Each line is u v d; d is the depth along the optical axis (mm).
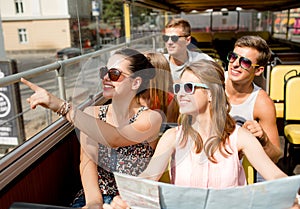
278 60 4852
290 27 9117
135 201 1068
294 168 3084
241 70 1793
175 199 992
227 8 10695
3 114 3918
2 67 3979
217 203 976
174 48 2566
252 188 936
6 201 1290
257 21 12242
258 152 1255
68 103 1294
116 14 43500
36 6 32719
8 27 33344
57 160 1723
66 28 32656
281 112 3779
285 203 966
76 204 1571
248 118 1896
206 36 9867
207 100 1240
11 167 1331
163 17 10648
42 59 27672
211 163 1258
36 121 5078
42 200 1576
